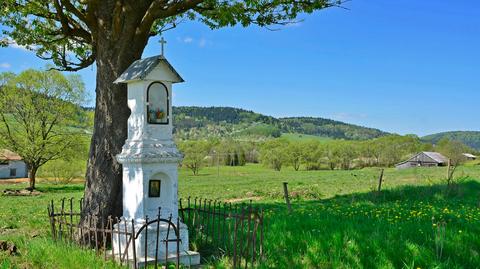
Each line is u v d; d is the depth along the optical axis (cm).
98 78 1323
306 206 2106
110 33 1298
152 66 1095
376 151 10762
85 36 1452
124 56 1293
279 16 1472
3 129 5112
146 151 1095
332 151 10638
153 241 1077
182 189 4288
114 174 1280
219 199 3081
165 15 1320
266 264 937
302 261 987
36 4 1357
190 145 10088
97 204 1267
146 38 1341
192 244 1157
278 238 1129
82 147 5409
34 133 5159
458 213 1544
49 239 1271
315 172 8344
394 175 5047
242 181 5569
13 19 1477
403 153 10731
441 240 962
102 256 1066
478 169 5581
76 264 992
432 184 2764
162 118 1141
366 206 1923
